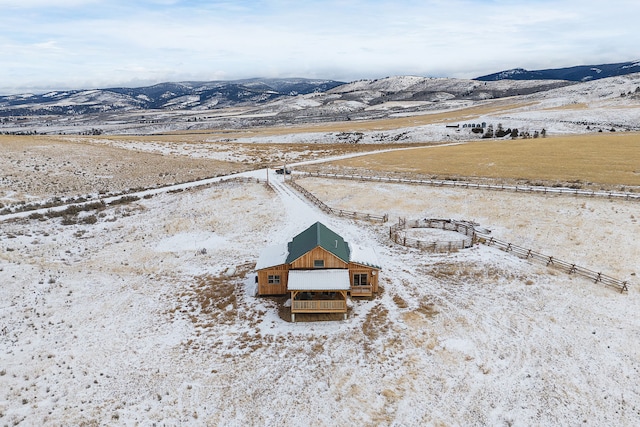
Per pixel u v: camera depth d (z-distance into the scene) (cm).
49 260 3388
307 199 5303
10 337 2322
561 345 2252
